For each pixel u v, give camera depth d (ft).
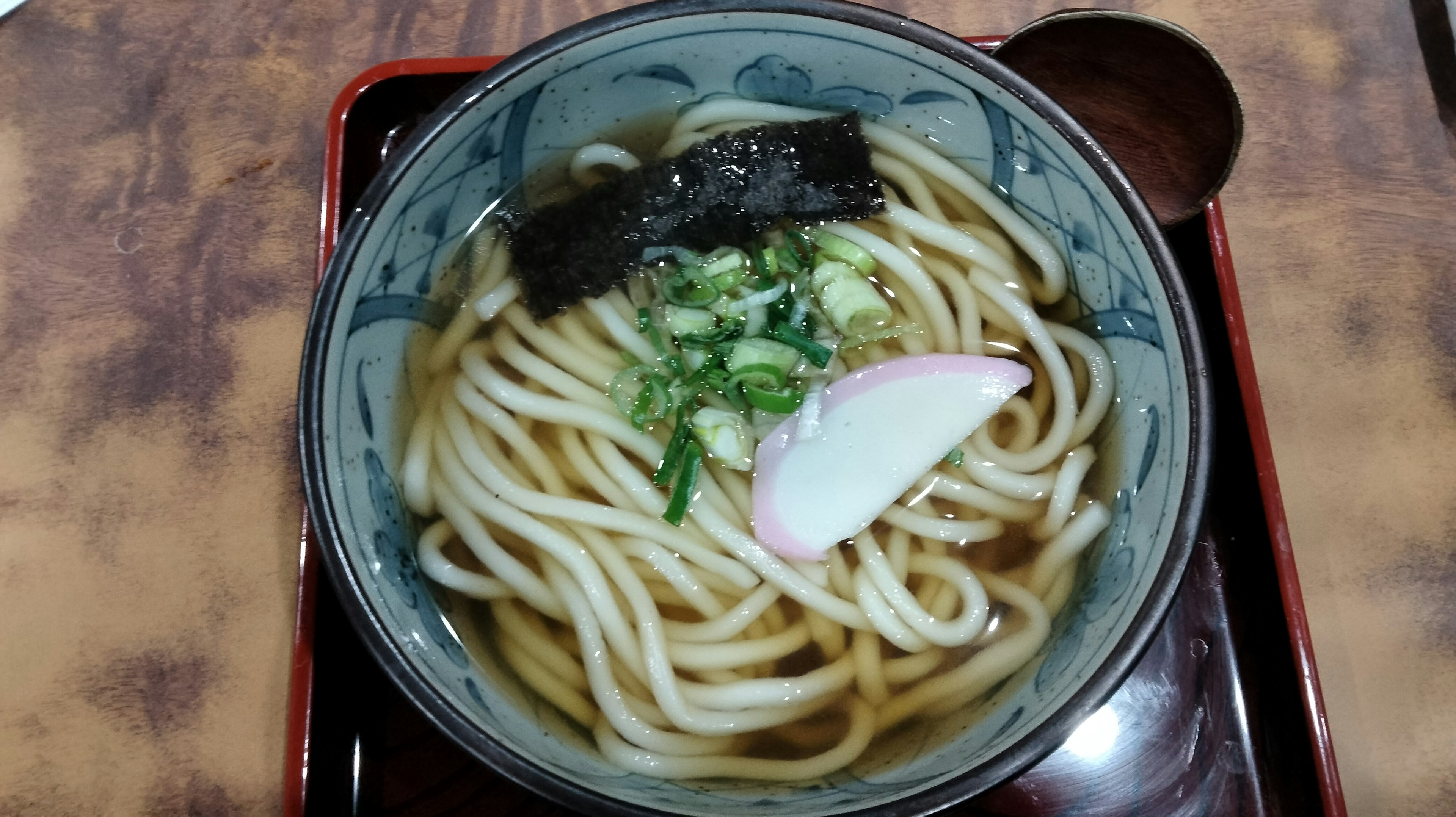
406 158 0.99
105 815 1.11
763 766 1.02
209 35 1.35
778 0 1.02
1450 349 1.24
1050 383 1.12
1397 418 1.22
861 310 1.11
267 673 1.14
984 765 0.87
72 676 1.14
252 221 1.29
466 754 1.04
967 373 1.09
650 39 1.05
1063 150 1.02
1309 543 1.19
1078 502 1.08
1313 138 1.31
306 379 0.94
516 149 1.11
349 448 0.98
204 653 1.15
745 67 1.12
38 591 1.17
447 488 1.09
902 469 1.07
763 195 1.15
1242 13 1.36
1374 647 1.15
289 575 1.17
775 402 1.06
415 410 1.09
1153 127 1.15
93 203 1.30
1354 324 1.25
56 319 1.26
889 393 1.08
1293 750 1.05
